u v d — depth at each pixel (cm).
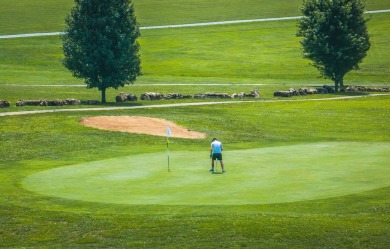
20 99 18462
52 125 14100
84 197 7712
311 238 6197
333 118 16675
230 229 6412
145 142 13000
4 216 7106
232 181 8450
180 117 15738
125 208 7162
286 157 10331
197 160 10169
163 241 6231
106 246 6219
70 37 18962
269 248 6009
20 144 12531
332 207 7138
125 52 18938
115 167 9656
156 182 8462
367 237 6206
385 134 14550
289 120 16262
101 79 18750
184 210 7025
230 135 14012
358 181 8350
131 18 19250
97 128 14000
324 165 9538
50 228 6731
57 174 9225
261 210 7038
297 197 7538
